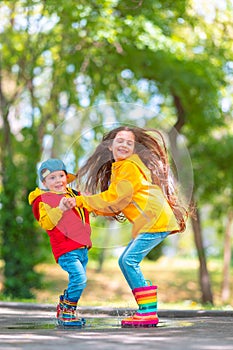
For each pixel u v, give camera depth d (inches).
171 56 634.8
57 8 601.6
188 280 964.6
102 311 325.7
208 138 754.2
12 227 612.4
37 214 238.2
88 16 593.0
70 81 678.5
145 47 628.1
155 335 190.4
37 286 623.2
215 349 155.9
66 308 233.0
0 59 683.4
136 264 227.8
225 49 679.7
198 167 748.6
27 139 621.9
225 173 761.6
